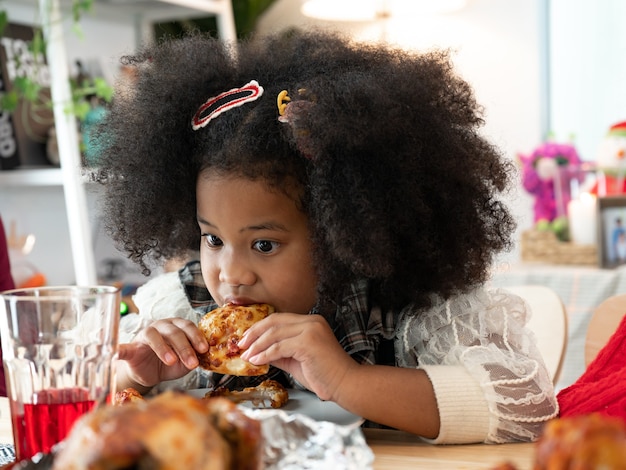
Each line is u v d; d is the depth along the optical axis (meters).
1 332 0.64
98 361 0.64
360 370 0.83
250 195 0.88
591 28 3.16
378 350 1.00
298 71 0.96
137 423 0.40
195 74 1.00
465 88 0.99
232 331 0.88
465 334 0.90
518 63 3.19
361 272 0.88
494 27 3.21
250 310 0.90
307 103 0.85
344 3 3.06
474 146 0.95
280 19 3.47
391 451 0.76
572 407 0.89
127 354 0.93
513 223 1.03
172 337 0.89
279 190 0.88
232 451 0.45
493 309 0.92
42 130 2.16
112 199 1.10
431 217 0.90
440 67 0.98
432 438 0.80
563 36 3.21
